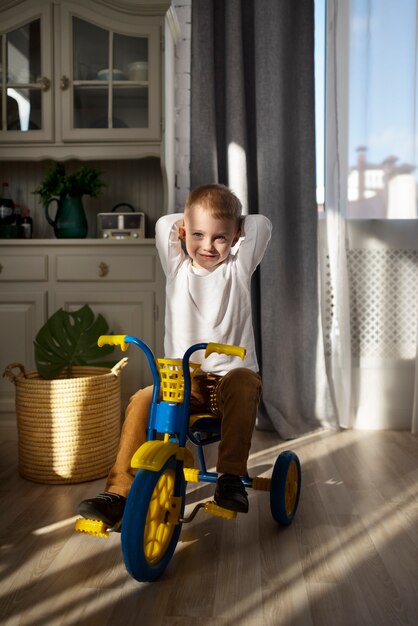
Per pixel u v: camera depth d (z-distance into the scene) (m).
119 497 1.36
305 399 2.72
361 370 2.79
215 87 2.74
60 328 2.21
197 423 1.52
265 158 2.64
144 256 2.51
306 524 1.60
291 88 2.68
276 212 2.64
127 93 2.58
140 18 2.54
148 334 2.52
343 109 2.69
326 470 2.10
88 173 2.66
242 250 1.61
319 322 2.69
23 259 2.54
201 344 1.33
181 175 2.91
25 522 1.61
